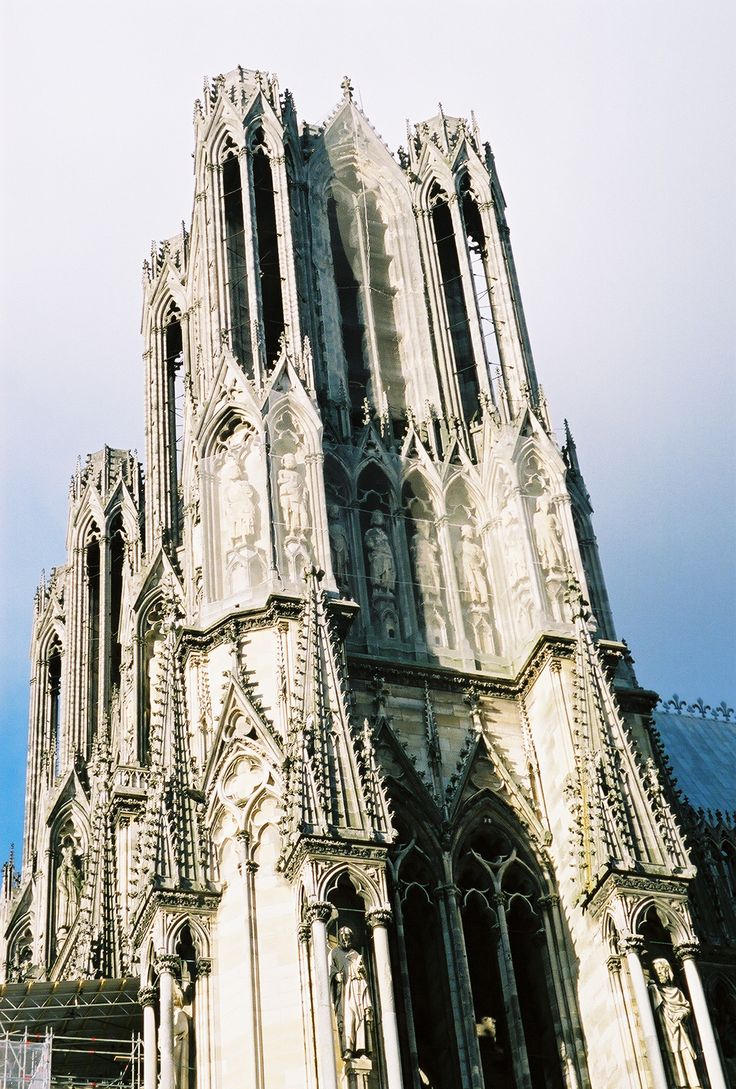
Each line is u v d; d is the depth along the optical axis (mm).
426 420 63438
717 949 56500
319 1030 44781
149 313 80125
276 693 51938
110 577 78312
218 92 68750
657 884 49438
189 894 48625
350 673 55656
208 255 63750
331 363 63938
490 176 70562
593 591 60344
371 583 58750
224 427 58344
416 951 52156
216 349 60656
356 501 60250
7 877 75562
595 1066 49406
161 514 74188
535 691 56281
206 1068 46281
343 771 49406
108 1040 50969
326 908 46594
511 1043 50344
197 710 52500
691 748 76188
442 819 53344
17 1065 50625
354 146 70625
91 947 62562
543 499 60406
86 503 80250
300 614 53219
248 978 47062
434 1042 50688
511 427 61750
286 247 63531
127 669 71125
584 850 51094
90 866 65688
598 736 52688
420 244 68375
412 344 65812
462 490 61844
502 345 65375
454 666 57406
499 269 67562
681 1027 47469
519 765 55500
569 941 51844
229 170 66812
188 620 55344
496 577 59719
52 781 77562
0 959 73250
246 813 49750
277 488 56438
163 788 50562
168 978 47188
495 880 52906
